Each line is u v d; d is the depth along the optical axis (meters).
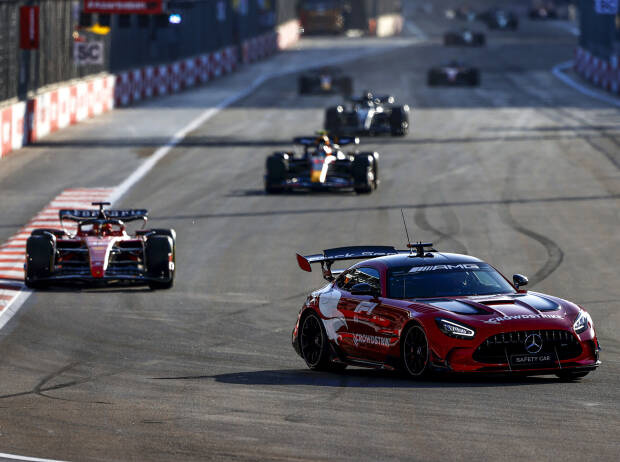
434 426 35.16
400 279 46.19
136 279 70.31
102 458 31.59
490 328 42.03
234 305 66.94
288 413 37.88
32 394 43.00
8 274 75.31
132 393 42.91
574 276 73.69
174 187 111.69
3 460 31.31
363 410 38.12
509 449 31.86
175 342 56.56
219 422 36.47
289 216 97.06
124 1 148.62
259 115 176.88
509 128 158.38
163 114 174.50
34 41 133.75
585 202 102.19
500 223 92.69
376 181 110.31
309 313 49.91
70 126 155.00
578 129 156.12
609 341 55.88
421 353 43.44
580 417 36.28
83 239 71.56
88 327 60.38
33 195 105.62
